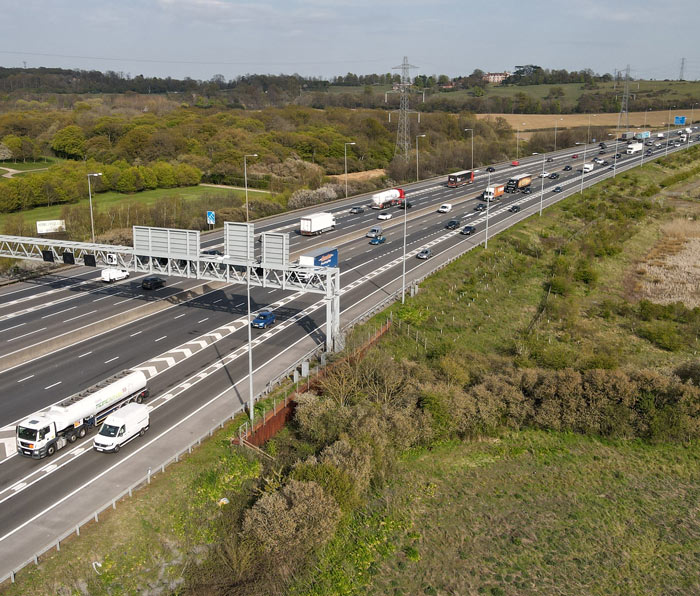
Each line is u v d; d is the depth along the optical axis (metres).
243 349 61.66
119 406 48.66
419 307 76.00
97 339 64.44
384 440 46.47
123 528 36.00
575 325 75.31
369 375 54.62
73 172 137.75
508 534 40.97
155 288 80.69
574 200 142.62
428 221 122.56
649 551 39.84
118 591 33.50
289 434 49.66
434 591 35.78
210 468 41.69
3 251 72.00
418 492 45.06
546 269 96.44
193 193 141.38
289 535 36.06
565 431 53.88
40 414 43.78
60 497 38.25
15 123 186.12
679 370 61.34
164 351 61.16
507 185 152.88
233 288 83.88
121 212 109.94
